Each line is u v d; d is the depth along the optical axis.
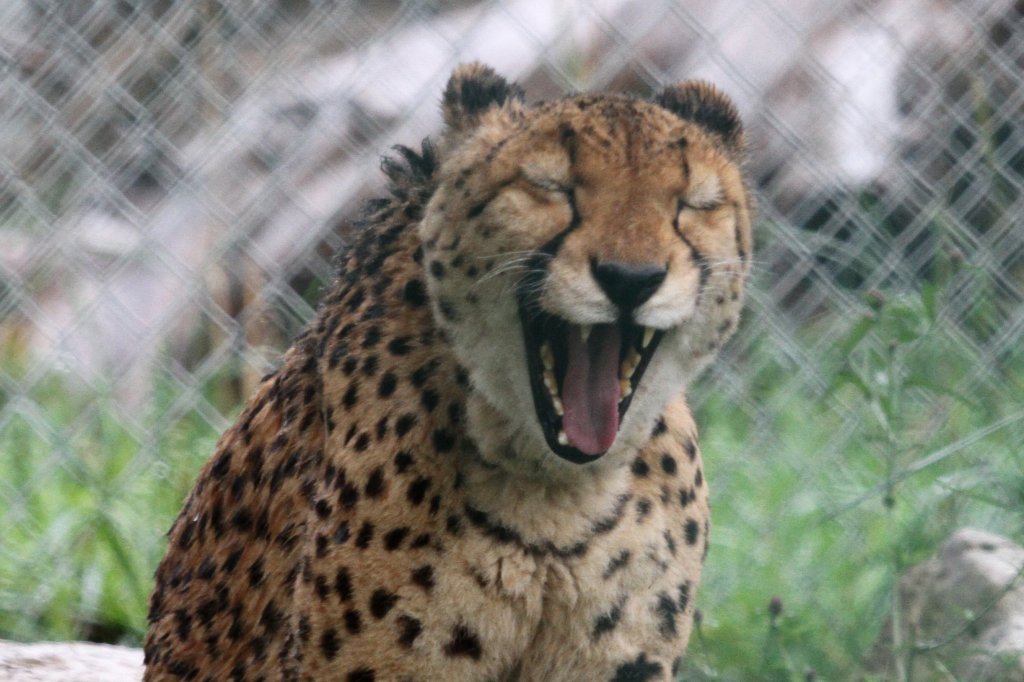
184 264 19.45
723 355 18.58
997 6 21.19
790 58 20.64
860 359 18.59
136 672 15.30
